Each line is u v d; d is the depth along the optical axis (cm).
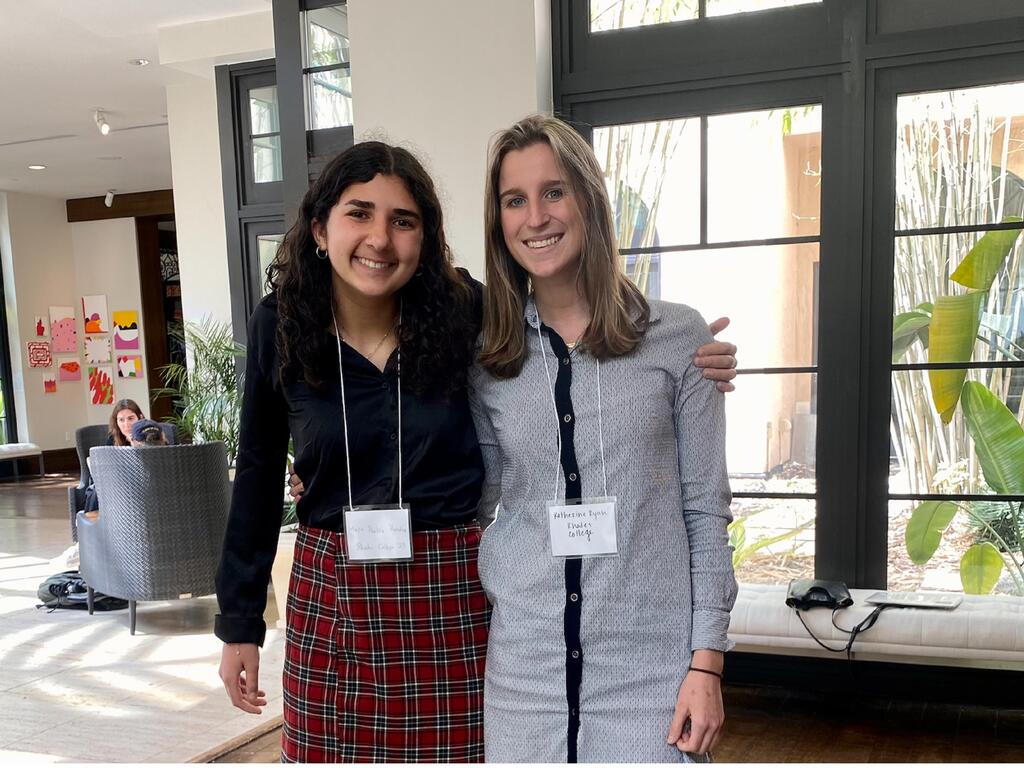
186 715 328
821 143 312
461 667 150
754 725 302
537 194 132
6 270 1155
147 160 981
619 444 130
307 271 148
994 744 281
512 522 138
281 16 407
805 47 308
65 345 1217
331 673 150
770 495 331
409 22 340
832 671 324
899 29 298
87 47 612
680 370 133
